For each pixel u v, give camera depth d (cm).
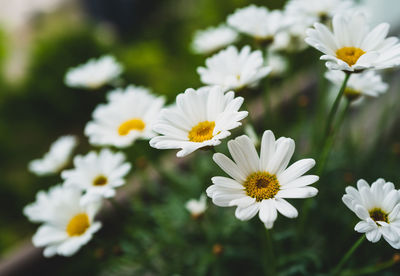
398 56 20
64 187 26
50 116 63
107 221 33
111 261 29
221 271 28
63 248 24
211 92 21
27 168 55
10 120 61
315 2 26
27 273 34
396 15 41
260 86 39
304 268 26
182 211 31
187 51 65
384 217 19
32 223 47
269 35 28
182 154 19
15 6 102
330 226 30
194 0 83
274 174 20
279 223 29
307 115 42
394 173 32
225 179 20
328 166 31
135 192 35
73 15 92
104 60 35
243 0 59
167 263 30
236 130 34
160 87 57
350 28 22
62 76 61
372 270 24
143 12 89
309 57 51
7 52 75
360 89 24
